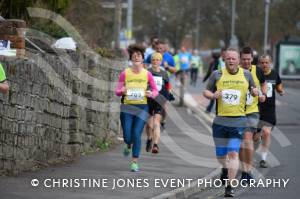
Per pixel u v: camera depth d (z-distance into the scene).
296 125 36.97
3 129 17.91
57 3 28.62
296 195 18.58
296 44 74.56
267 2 81.69
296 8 93.25
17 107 18.55
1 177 18.22
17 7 26.69
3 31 21.38
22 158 19.14
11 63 17.92
